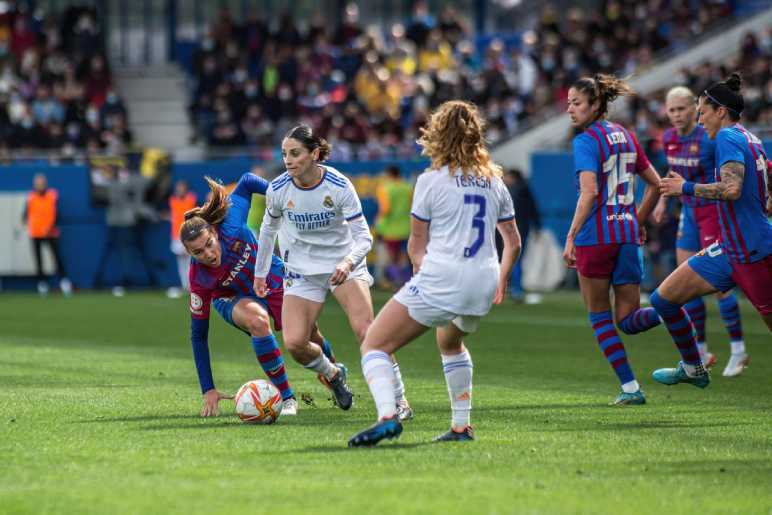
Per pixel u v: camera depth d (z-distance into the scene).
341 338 37.34
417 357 31.89
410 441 18.09
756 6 76.88
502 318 43.66
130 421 20.25
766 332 37.62
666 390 24.95
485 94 69.88
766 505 13.82
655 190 22.94
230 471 15.62
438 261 17.20
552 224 58.69
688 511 13.50
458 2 88.69
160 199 61.59
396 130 67.00
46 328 40.44
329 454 16.86
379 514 13.24
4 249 60.81
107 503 13.78
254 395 20.02
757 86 61.84
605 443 17.97
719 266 22.03
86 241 61.75
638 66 70.25
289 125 70.19
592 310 23.05
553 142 65.81
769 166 21.88
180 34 83.50
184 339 36.62
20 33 74.25
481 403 22.88
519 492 14.36
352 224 20.33
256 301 21.28
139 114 77.00
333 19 85.75
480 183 17.28
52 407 22.06
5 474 15.46
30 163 62.09
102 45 77.50
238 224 20.77
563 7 89.94
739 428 19.59
